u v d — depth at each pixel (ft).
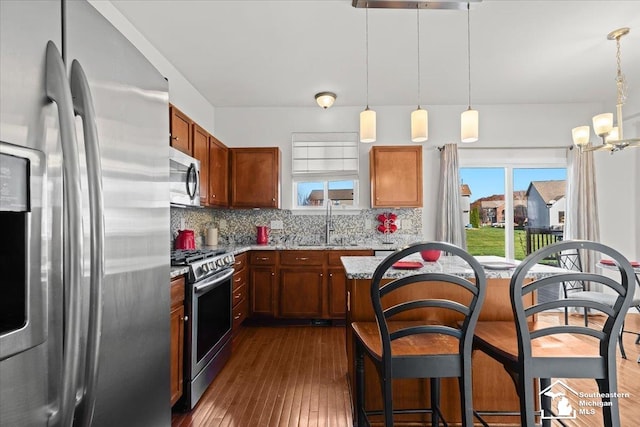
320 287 12.96
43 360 2.13
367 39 9.51
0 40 1.91
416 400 6.49
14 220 2.04
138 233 3.29
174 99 11.16
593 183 13.83
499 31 9.13
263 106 14.93
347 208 14.80
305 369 9.11
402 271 6.04
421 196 13.61
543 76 11.94
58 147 2.25
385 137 14.79
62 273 2.24
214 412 7.06
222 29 8.96
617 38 9.41
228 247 12.98
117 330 2.93
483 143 14.69
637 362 9.32
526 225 14.76
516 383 4.83
